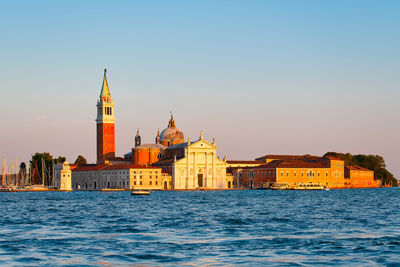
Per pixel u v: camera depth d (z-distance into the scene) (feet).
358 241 296.10
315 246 282.36
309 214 483.51
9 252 268.82
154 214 494.18
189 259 250.57
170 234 333.21
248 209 564.30
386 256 253.85
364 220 416.46
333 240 300.40
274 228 364.17
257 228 364.58
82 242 299.79
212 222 406.41
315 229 356.79
